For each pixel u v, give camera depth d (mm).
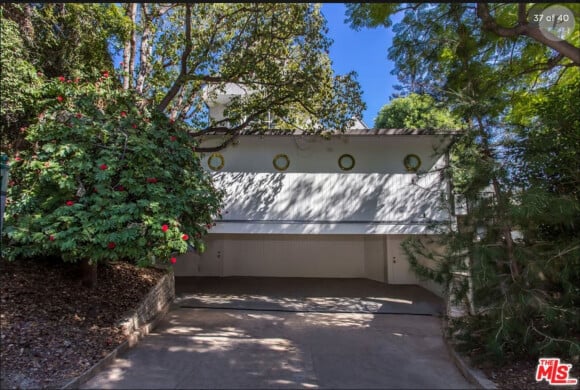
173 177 6289
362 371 5203
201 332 7031
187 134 7156
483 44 6953
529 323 4824
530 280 4809
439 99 6176
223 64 9016
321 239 15484
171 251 5629
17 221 5121
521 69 7434
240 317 8492
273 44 8789
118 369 4883
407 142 10984
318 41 8836
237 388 4441
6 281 6023
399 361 5703
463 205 5777
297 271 15203
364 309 9781
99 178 5102
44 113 5699
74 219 5008
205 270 15023
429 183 9719
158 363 5195
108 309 6621
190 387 4414
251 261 15234
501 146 5359
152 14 9039
